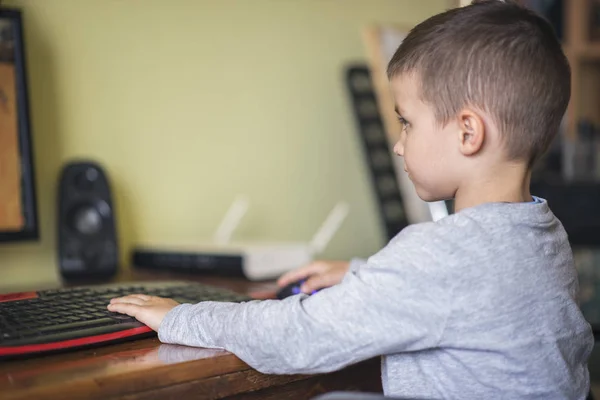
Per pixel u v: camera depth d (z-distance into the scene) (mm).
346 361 728
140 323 801
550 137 844
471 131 796
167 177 1431
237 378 734
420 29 856
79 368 658
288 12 1625
